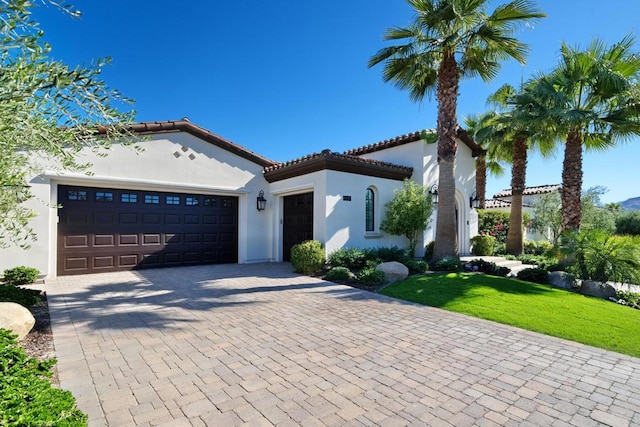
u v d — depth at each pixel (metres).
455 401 3.39
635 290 9.42
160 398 3.34
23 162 4.84
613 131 11.05
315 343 4.96
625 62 10.17
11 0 2.48
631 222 26.17
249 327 5.64
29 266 9.05
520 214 15.98
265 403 3.28
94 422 2.91
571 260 9.52
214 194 13.02
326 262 11.15
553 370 4.19
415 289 8.41
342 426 2.92
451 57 11.35
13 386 2.59
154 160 11.28
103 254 10.66
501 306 7.00
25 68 2.77
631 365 4.38
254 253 13.66
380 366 4.20
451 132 11.41
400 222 12.21
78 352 4.48
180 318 6.06
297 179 12.65
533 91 11.18
